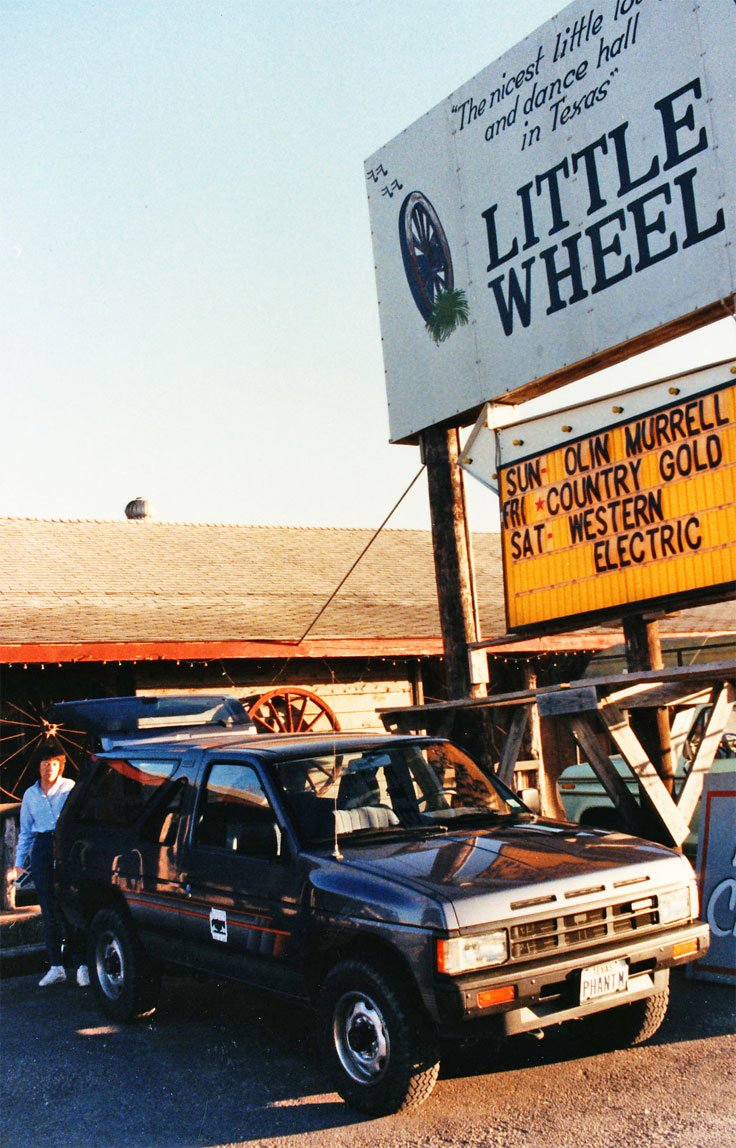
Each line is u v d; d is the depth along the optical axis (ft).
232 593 48.19
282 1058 19.65
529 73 29.14
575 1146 14.73
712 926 22.97
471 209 31.01
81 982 25.32
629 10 26.32
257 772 19.89
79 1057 20.42
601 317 27.14
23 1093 18.54
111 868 23.12
